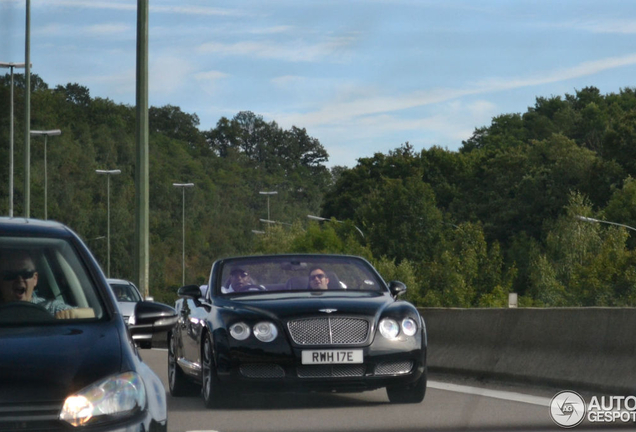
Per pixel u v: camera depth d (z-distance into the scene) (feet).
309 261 45.24
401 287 43.96
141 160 85.66
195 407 41.22
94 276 22.02
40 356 18.25
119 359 18.71
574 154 397.19
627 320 41.86
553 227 369.09
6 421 17.04
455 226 367.04
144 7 85.40
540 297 318.65
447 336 53.98
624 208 346.54
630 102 570.05
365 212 366.22
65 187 553.23
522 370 47.39
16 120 557.33
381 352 39.40
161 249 581.94
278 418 37.17
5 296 21.34
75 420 17.37
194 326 43.42
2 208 482.69
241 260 45.39
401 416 37.17
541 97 592.60
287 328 39.19
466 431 33.45
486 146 522.88
